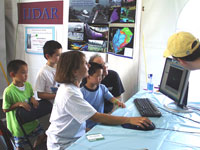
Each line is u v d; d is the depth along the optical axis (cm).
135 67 248
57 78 112
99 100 152
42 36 295
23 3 302
